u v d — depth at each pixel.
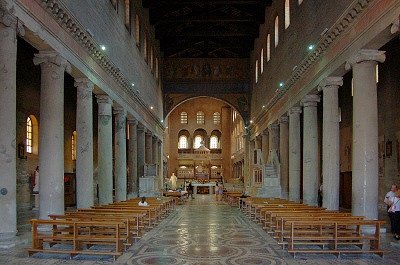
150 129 35.47
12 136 10.71
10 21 10.66
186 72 44.50
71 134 28.48
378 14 12.23
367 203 13.46
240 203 26.73
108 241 10.57
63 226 12.78
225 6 34.75
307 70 20.38
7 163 10.57
